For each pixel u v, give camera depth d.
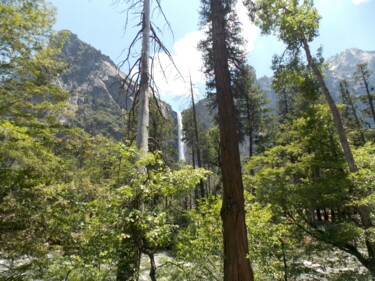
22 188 4.90
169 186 4.18
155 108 9.06
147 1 7.95
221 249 5.46
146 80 7.36
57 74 7.54
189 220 6.03
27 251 4.68
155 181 4.39
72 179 5.52
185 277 4.66
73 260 4.02
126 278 3.96
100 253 3.68
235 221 4.63
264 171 10.39
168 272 4.77
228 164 5.00
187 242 5.10
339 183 8.20
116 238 3.71
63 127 6.79
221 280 5.31
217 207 5.94
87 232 4.00
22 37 6.62
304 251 7.94
